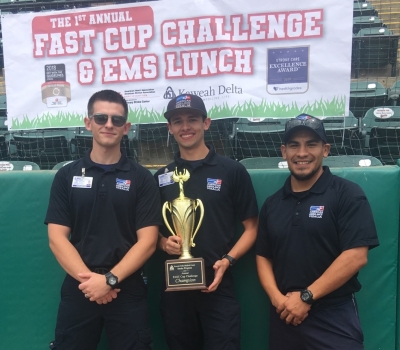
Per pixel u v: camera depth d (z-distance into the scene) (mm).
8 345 2520
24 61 2760
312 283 1882
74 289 1945
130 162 2035
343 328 1856
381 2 6047
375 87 3973
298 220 1908
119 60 2643
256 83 2502
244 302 2395
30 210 2467
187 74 2572
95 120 1931
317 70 2434
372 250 2262
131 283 1970
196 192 2062
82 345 1931
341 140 3324
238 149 3184
